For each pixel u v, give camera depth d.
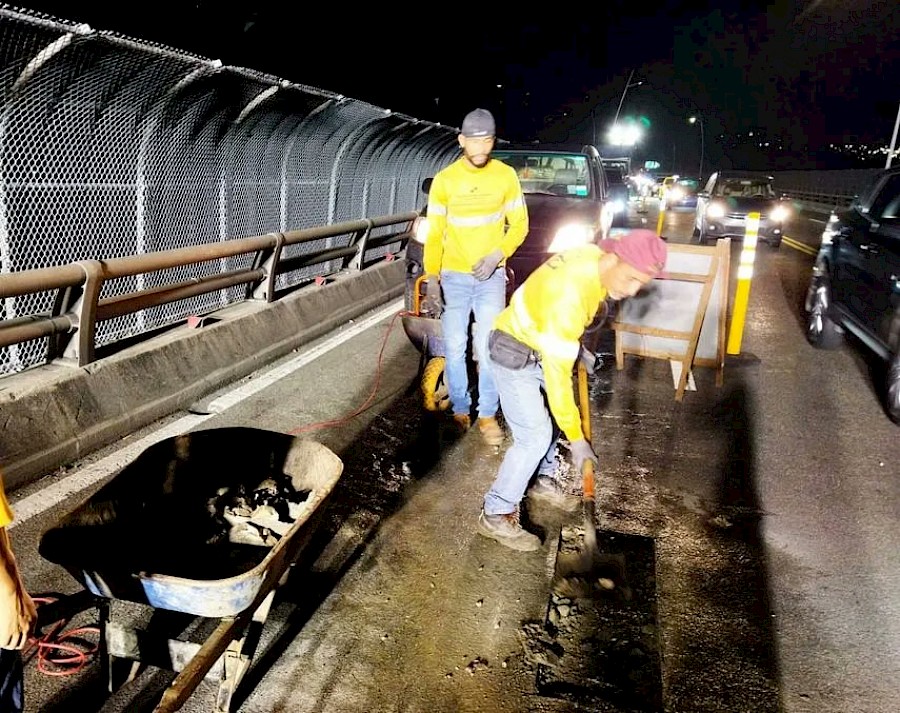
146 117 5.48
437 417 5.44
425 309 5.89
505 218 4.78
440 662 2.91
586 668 2.93
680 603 3.35
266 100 6.66
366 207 10.53
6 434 3.91
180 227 6.34
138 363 4.99
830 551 3.85
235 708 2.61
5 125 4.48
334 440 4.92
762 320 9.35
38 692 2.62
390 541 3.76
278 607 3.19
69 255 5.14
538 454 3.64
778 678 2.90
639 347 6.66
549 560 3.66
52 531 2.33
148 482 2.92
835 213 7.97
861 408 6.09
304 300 7.46
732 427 5.57
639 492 4.44
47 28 4.02
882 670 2.97
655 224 22.86
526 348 3.46
